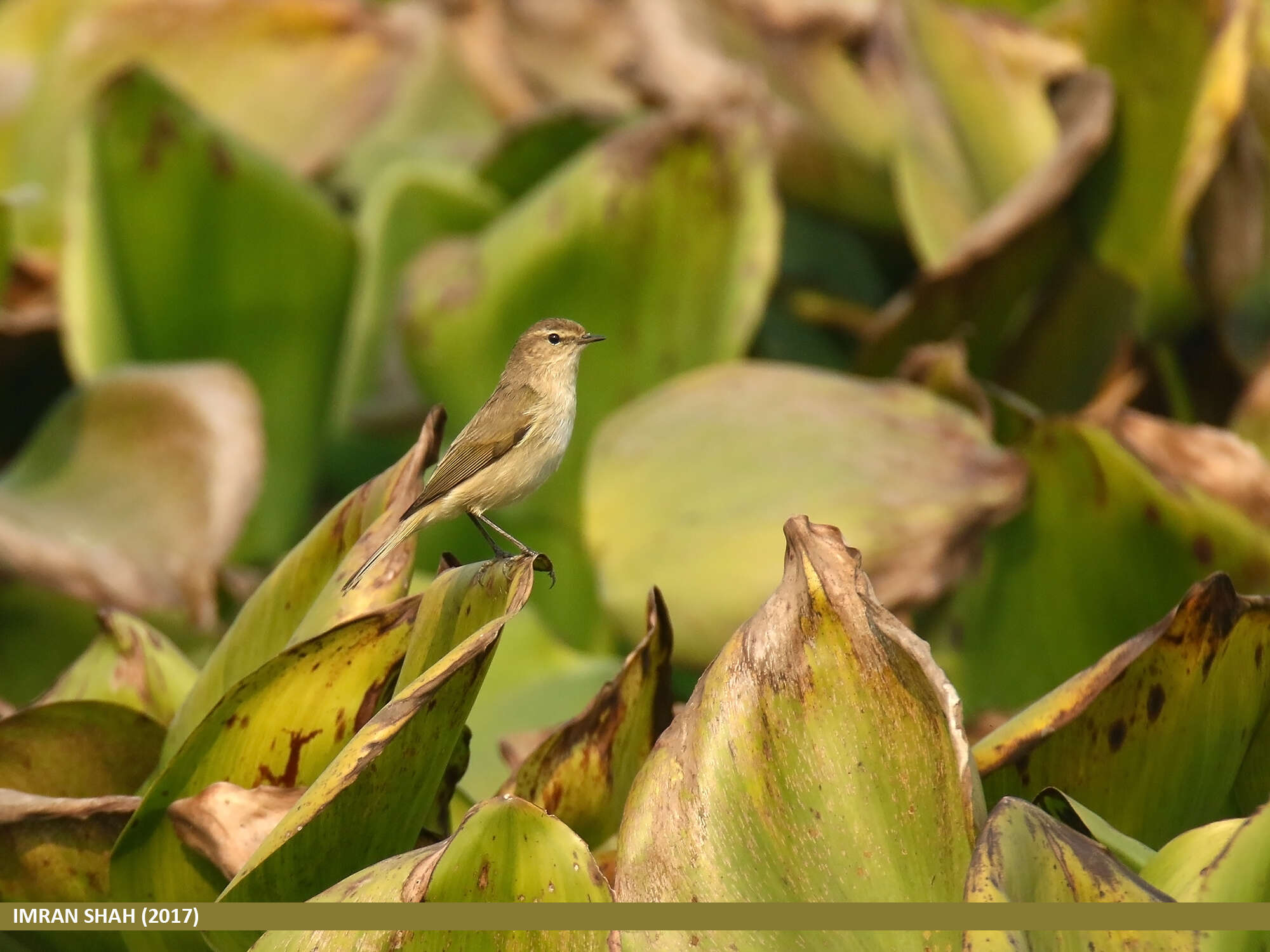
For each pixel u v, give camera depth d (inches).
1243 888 216.5
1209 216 497.7
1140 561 383.6
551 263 524.4
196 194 543.8
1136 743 268.5
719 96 565.0
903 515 399.2
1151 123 478.6
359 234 569.9
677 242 523.2
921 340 518.6
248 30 713.0
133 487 483.8
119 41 698.2
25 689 495.8
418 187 638.5
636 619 412.2
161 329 561.9
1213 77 454.6
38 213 661.9
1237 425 450.3
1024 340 530.3
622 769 286.0
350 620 254.1
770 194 522.6
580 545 512.4
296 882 242.8
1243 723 274.8
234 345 564.4
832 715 238.8
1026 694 404.2
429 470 382.6
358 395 619.5
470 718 409.7
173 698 324.2
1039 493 391.5
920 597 389.1
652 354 531.5
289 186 544.4
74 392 507.8
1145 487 372.2
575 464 521.0
